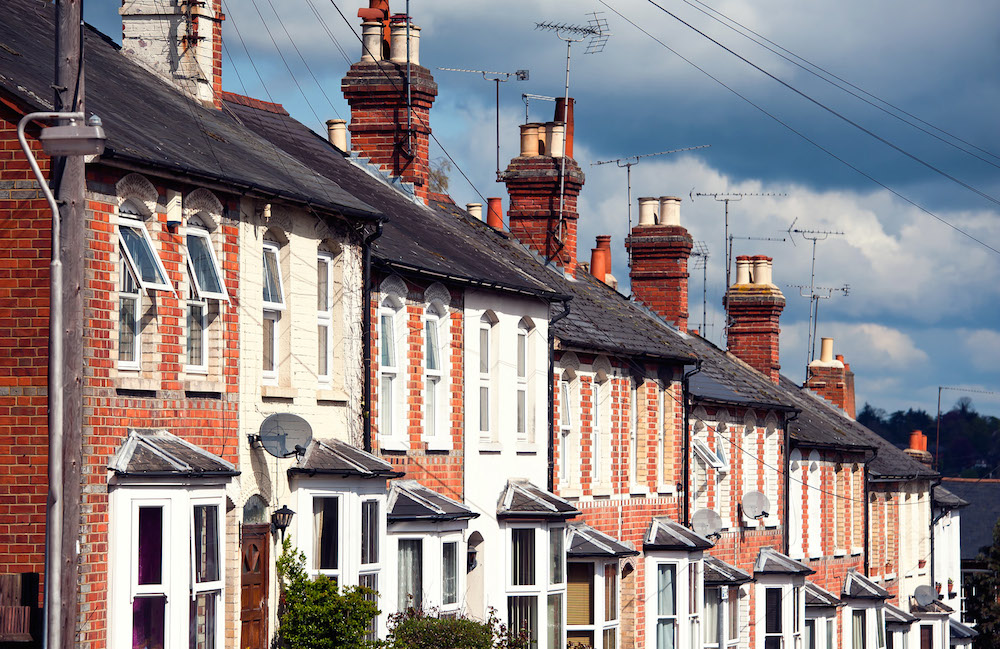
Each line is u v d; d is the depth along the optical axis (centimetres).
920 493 9650
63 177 2839
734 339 8356
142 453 2998
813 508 7769
